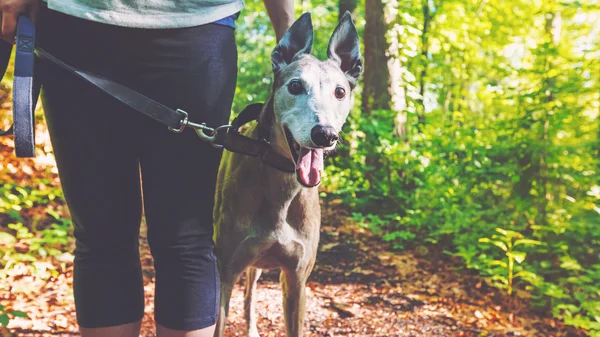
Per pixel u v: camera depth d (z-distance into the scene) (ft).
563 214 17.24
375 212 21.09
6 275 12.39
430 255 17.87
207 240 4.93
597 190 17.17
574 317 14.32
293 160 6.46
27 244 13.80
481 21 30.68
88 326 4.70
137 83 4.48
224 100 4.89
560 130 17.83
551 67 18.40
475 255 17.01
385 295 14.60
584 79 17.43
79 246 4.81
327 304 13.69
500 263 14.89
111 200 4.66
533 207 17.44
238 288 14.19
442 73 30.66
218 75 4.76
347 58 7.21
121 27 4.33
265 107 7.03
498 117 25.31
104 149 4.57
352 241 18.75
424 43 27.17
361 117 23.17
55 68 4.45
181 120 4.55
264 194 7.19
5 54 4.73
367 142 21.80
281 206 7.21
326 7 31.17
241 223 7.32
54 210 15.67
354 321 12.75
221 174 7.87
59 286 12.46
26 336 9.82
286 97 6.47
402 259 17.46
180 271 4.77
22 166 15.96
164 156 4.67
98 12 4.27
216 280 5.02
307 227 7.54
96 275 4.69
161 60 4.47
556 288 14.21
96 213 4.63
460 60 30.91
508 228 17.33
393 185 20.99
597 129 18.74
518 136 18.28
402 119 23.07
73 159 4.55
